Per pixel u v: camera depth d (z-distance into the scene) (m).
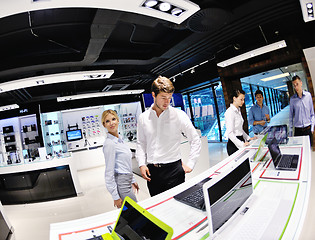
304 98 3.69
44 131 7.78
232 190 0.99
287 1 2.97
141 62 4.94
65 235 1.00
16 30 2.87
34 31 3.33
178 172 1.84
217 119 8.10
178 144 1.87
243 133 2.88
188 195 1.25
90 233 1.00
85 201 4.06
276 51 4.67
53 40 3.67
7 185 4.54
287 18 3.86
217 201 0.87
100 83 7.34
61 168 4.45
